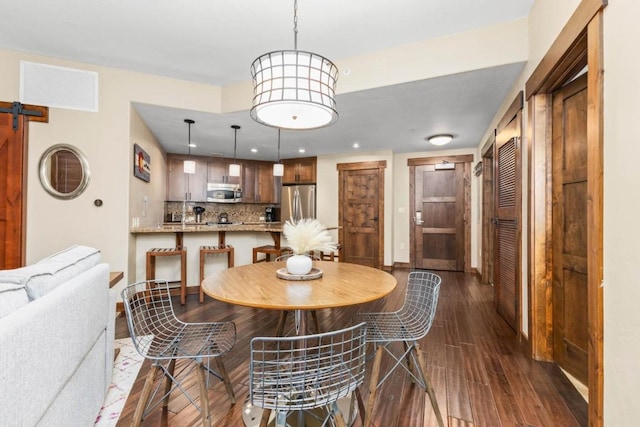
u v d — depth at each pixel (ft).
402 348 8.08
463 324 9.78
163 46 9.48
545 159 7.27
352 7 7.59
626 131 3.81
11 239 9.77
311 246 6.24
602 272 4.27
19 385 2.81
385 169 19.20
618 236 3.96
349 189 20.27
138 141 12.41
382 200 19.29
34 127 10.02
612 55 4.10
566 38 5.46
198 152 20.15
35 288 3.83
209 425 4.52
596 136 4.39
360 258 19.99
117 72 10.87
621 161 3.91
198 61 10.40
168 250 12.16
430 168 19.04
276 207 23.17
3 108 9.71
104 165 10.69
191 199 20.68
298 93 5.28
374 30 8.59
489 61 8.32
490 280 15.10
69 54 9.98
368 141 16.87
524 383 6.36
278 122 6.64
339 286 5.49
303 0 7.32
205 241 13.51
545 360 7.31
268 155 21.12
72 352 4.01
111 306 6.12
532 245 7.41
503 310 10.28
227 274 6.48
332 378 3.66
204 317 10.37
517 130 8.58
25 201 9.91
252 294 4.93
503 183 10.30
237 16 8.00
